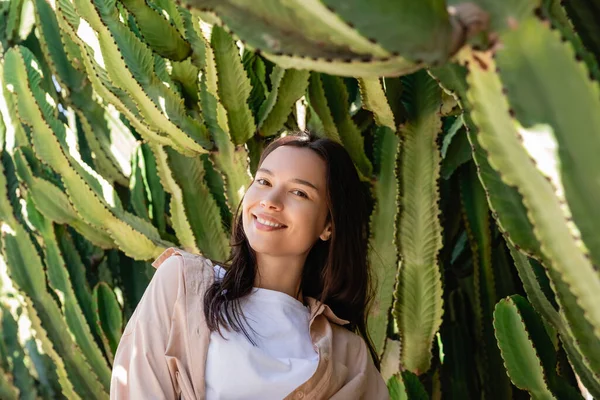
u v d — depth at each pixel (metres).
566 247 0.83
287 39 0.78
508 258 2.21
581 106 0.75
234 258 1.40
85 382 2.29
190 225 2.07
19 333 2.50
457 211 2.20
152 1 2.21
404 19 0.73
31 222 2.37
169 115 1.91
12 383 2.45
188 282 1.36
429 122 1.76
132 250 2.18
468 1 0.77
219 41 1.80
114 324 2.28
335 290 1.49
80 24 1.98
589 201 0.77
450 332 2.19
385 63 0.76
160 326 1.33
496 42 0.76
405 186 1.80
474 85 0.80
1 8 2.71
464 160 2.03
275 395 1.30
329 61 0.77
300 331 1.39
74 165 2.17
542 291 1.29
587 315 0.87
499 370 2.08
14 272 2.35
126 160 2.53
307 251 1.46
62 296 2.31
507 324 1.35
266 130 1.92
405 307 1.83
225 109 1.85
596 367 1.02
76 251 2.39
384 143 1.94
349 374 1.45
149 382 1.30
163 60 2.02
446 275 2.31
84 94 2.49
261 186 1.40
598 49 1.02
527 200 0.84
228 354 1.29
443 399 2.14
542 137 0.76
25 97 2.18
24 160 2.31
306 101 2.04
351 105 2.12
